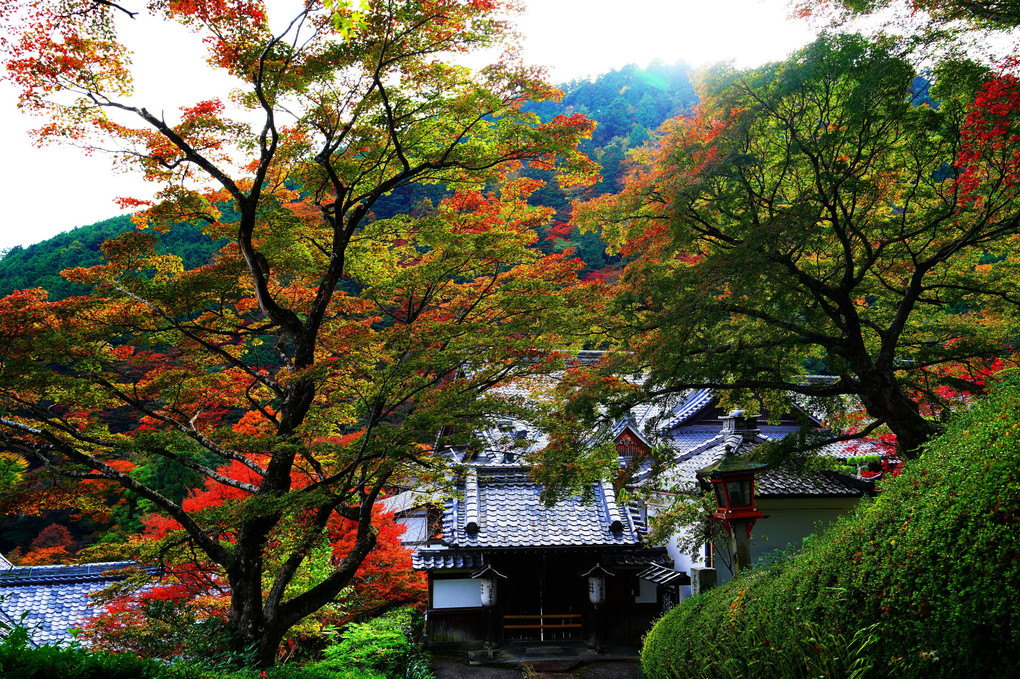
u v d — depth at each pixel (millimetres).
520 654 14172
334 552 13555
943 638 4316
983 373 10625
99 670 5582
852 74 8984
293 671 8852
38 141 8781
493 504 15500
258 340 11914
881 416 9977
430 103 9398
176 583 10984
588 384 10328
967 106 8711
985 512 4449
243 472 13555
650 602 15188
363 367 9828
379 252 11836
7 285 30109
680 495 13398
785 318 9719
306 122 9555
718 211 10547
